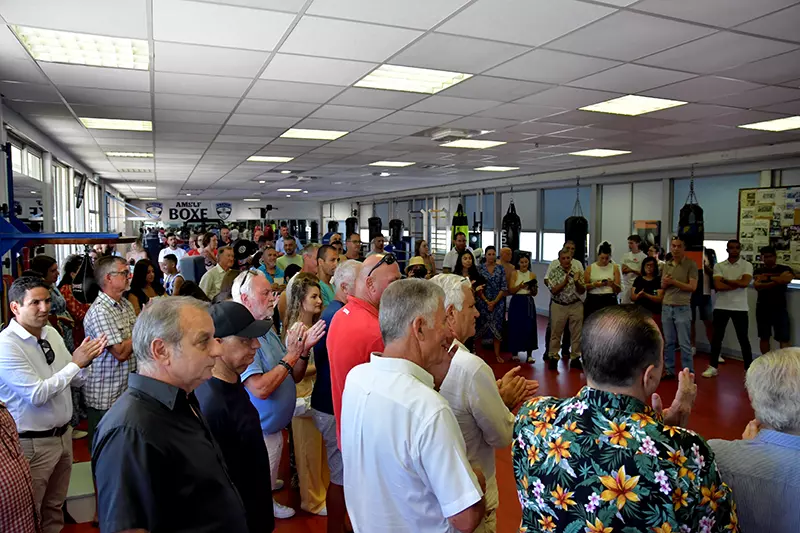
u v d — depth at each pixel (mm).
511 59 3729
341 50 3516
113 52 3648
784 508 1263
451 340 1599
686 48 3484
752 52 3572
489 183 12883
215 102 4996
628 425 1130
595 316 1259
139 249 8594
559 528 1147
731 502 1134
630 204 9734
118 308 3014
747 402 5328
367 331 2080
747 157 7449
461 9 2857
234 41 3330
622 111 5457
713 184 8352
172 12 2875
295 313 3178
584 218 9906
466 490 1262
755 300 7172
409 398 1341
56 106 5039
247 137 7035
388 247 12656
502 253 7098
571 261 6629
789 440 1304
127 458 1278
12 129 5203
